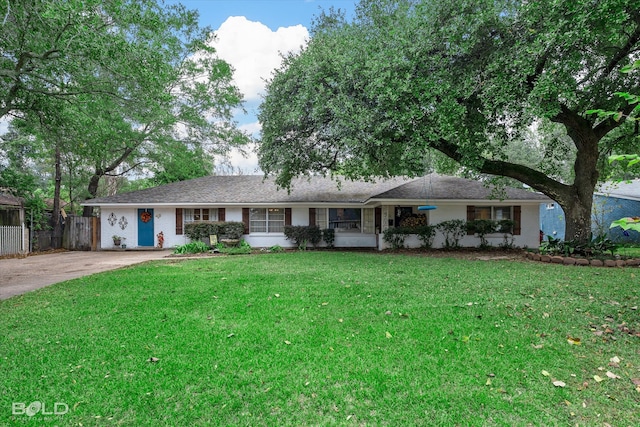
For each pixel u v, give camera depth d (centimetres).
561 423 263
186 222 1717
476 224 1493
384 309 538
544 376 331
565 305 555
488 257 1212
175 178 2359
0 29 716
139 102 962
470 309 535
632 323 473
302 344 405
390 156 1245
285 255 1270
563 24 793
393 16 1057
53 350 392
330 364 354
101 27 751
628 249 1361
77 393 304
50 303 589
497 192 1462
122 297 623
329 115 1092
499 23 925
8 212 1662
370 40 1029
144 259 1288
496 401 290
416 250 1453
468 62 1004
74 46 727
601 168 1416
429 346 398
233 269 929
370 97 954
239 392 305
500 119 1070
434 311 526
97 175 2012
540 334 435
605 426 260
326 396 298
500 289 666
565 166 2420
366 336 429
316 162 1362
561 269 902
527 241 1520
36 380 326
